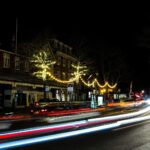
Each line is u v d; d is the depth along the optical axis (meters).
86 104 46.69
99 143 14.62
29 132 18.28
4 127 21.41
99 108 43.56
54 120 26.67
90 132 18.92
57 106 39.03
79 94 75.69
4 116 31.38
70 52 73.75
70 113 34.53
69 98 70.44
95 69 77.94
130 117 30.44
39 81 57.19
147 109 43.25
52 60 59.47
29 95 53.72
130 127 21.72
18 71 53.94
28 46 55.84
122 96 98.06
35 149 12.92
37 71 56.78
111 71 80.50
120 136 17.14
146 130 19.92
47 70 57.81
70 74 73.19
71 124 22.25
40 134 17.59
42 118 28.44
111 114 33.88
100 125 22.34
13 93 48.28
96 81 74.06
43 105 38.09
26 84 51.84
